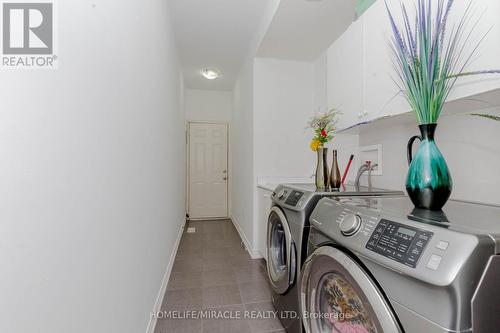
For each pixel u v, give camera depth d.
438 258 0.53
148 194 1.47
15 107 0.47
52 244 0.56
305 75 2.88
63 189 0.60
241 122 3.62
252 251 2.74
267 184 2.62
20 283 0.46
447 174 0.85
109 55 0.89
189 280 2.19
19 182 0.47
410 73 0.89
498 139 1.02
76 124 0.66
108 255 0.87
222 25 2.55
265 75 2.79
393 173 1.60
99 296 0.79
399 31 1.05
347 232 0.83
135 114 1.22
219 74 3.90
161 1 1.91
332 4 1.87
